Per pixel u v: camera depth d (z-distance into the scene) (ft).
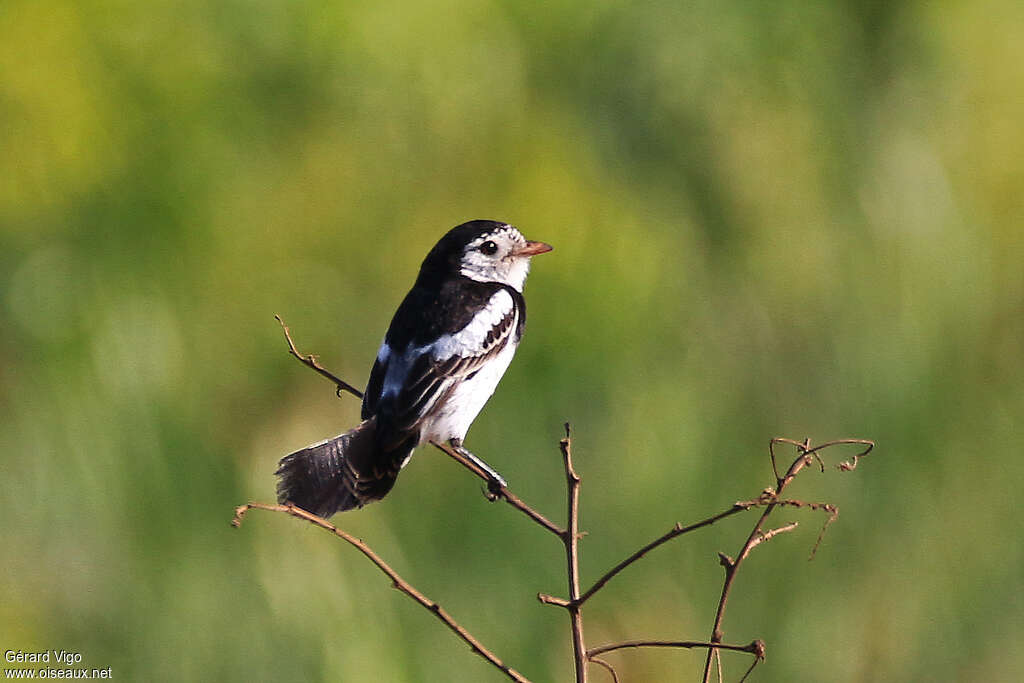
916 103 53.78
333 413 43.80
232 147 46.91
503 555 39.52
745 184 50.37
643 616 39.93
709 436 44.75
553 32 50.44
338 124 47.96
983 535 45.01
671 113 51.06
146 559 38.29
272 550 37.91
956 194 51.93
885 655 42.73
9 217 43.70
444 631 37.88
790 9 52.95
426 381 27.22
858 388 46.98
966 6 54.95
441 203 47.32
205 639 37.09
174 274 44.50
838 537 43.47
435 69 47.78
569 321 44.19
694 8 52.01
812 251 49.62
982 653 43.55
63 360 41.55
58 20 45.29
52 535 38.60
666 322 46.65
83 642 37.50
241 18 47.96
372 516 38.75
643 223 48.03
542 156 47.93
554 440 42.60
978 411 47.73
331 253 46.44
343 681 36.17
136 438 40.68
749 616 41.29
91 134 44.68
